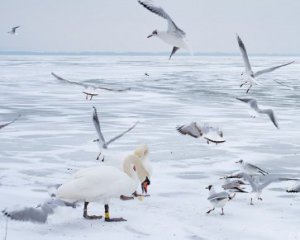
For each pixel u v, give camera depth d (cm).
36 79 4662
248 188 1009
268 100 2881
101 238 673
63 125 1897
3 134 1677
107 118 2108
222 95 3188
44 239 654
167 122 1988
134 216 788
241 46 795
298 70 7244
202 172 1161
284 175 1145
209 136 1219
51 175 1103
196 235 710
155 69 7388
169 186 1016
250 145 1525
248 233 727
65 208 790
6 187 963
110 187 694
